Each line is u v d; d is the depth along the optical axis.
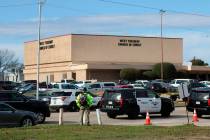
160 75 112.44
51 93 42.97
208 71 125.06
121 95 33.06
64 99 40.06
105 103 33.72
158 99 34.31
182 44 129.75
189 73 123.88
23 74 137.00
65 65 118.69
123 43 123.19
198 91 33.62
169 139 17.95
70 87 55.84
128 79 110.19
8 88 64.00
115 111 33.00
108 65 112.69
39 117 28.72
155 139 17.91
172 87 72.19
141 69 116.88
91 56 119.25
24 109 28.17
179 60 129.25
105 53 121.12
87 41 119.06
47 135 18.73
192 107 33.69
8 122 24.31
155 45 126.75
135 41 124.50
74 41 117.50
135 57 124.38
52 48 124.50
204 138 18.38
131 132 20.02
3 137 18.03
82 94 24.19
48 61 126.06
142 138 18.12
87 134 19.17
